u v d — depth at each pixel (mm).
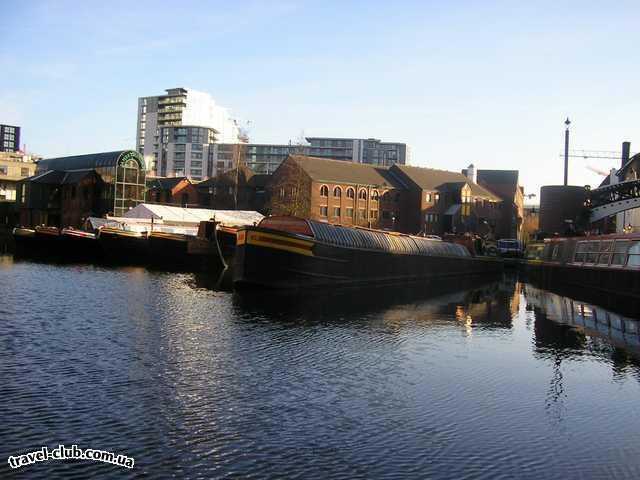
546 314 29438
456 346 20375
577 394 14969
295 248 33312
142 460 10047
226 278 42906
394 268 45469
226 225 52719
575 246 44750
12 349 16938
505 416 13125
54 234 59125
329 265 35969
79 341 18250
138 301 27391
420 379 15836
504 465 10523
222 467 9922
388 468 10164
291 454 10547
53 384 13812
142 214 68688
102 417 11867
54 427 11273
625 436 12094
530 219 162125
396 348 19516
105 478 9367
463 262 61469
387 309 28641
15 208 103375
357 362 17312
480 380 16000
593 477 10172
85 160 93875
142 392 13484
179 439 10961
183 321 22359
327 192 94938
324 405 13258
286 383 14766
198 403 12945
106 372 14961
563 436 12008
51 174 94062
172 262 54094
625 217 66375
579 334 23453
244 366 16141
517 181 124375
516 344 21125
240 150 113188
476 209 112188
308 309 26875
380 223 101875
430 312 28547
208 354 17281
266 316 24312
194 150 194625
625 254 34719
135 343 18266
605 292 36156
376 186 100125
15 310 23469
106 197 88750
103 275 40875
